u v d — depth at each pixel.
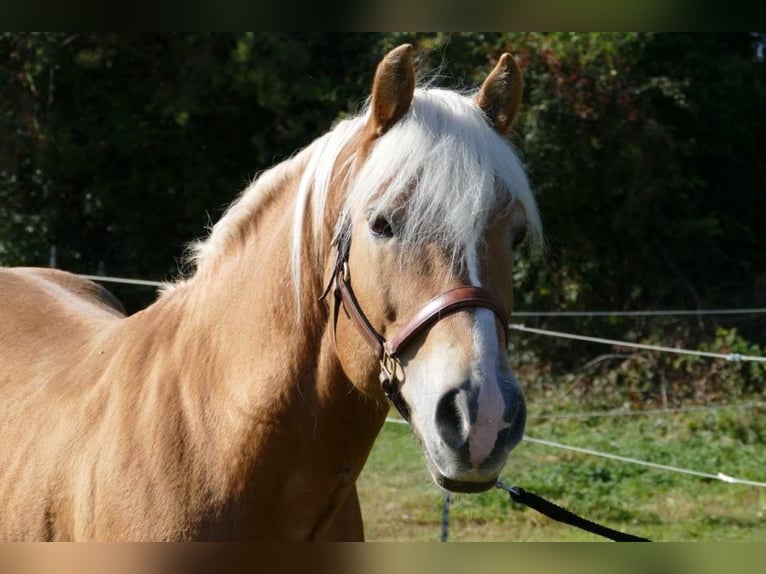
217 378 2.71
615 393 12.15
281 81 12.60
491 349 2.21
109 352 3.06
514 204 2.39
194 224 13.43
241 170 13.60
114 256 13.84
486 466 2.13
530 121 12.44
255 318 2.70
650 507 7.92
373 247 2.36
